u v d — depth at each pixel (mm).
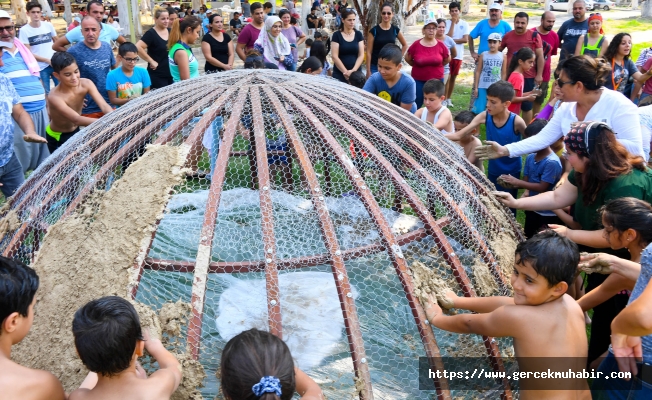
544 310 2643
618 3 42219
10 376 2156
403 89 6285
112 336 2127
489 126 5895
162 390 2271
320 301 3830
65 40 8609
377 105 4406
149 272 3658
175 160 3154
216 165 3143
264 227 2941
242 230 4156
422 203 3297
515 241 3768
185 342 2721
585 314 5098
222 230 4141
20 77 6812
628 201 3150
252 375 2057
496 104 5648
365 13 10594
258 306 3764
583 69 4148
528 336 2609
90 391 2248
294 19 16266
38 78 7102
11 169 5859
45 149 7293
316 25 21234
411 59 9141
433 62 9016
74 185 3271
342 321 3680
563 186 4094
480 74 9891
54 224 3033
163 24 8523
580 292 4590
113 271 2771
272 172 3822
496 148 4656
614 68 8516
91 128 4008
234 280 4000
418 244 3531
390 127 3902
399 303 3730
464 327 2818
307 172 3191
